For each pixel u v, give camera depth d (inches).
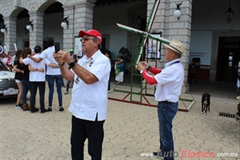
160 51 340.2
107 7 670.5
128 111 237.1
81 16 442.9
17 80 233.3
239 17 497.4
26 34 852.0
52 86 223.5
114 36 663.1
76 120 94.1
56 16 772.0
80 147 97.5
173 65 111.3
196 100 301.0
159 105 117.5
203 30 540.4
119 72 438.6
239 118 167.3
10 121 193.0
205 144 152.9
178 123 198.7
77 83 93.4
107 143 150.2
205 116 223.9
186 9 328.5
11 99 285.7
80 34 91.7
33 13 545.0
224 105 276.4
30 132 167.5
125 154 134.7
